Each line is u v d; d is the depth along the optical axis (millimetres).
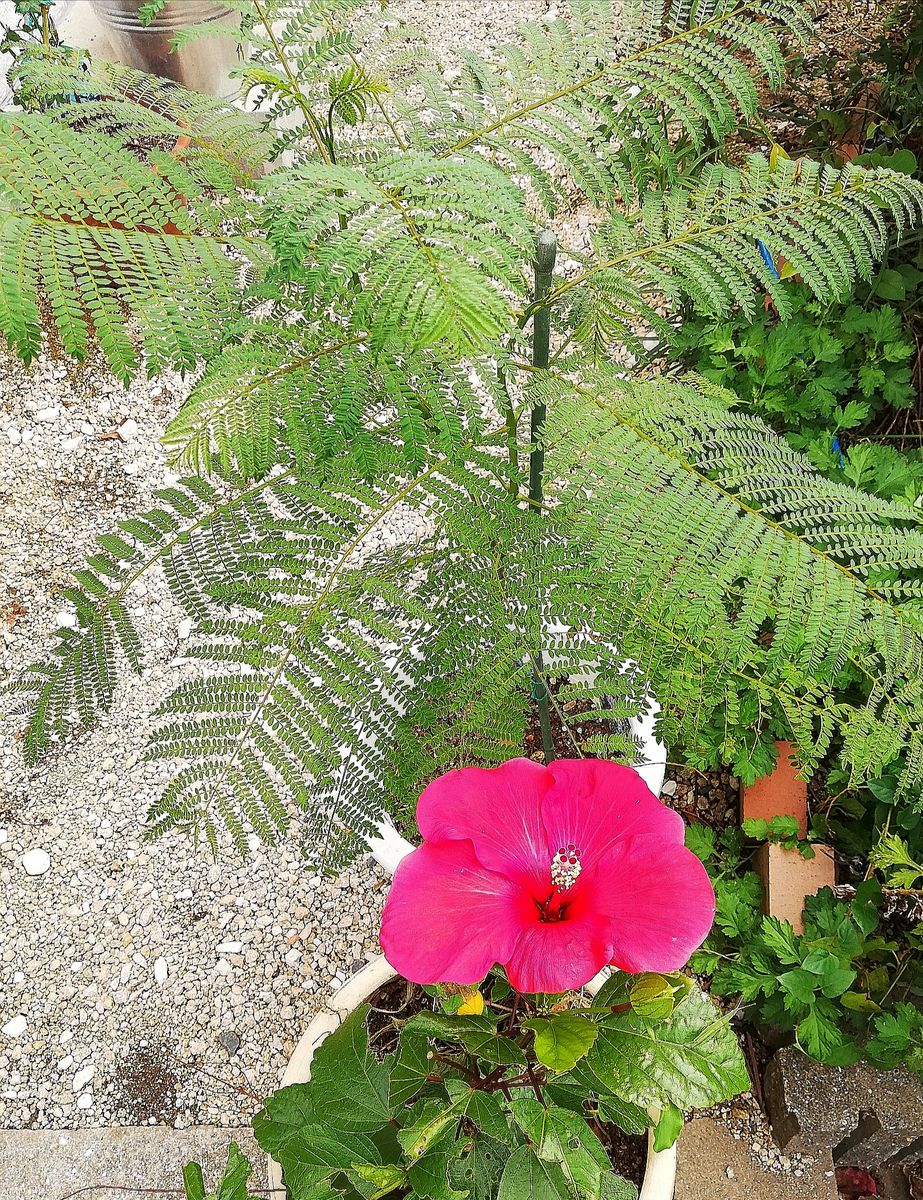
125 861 1155
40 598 1312
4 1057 1050
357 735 595
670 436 521
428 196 381
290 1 527
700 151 1165
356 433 463
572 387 537
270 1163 717
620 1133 753
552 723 922
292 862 1142
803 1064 893
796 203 557
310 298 471
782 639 500
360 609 603
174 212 440
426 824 451
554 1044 415
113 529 1357
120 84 526
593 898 431
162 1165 983
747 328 1106
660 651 602
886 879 930
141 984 1088
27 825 1179
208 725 587
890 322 1079
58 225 391
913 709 549
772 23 686
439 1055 567
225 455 475
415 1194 496
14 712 638
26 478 1396
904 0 1358
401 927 426
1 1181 979
